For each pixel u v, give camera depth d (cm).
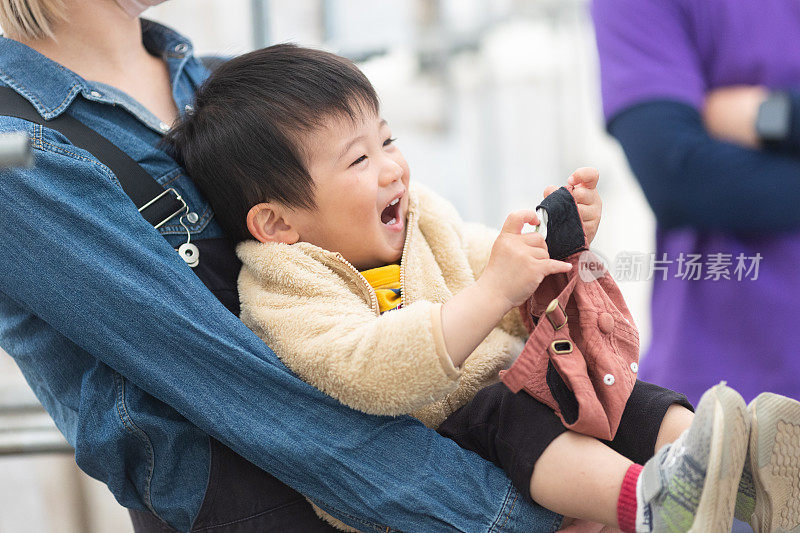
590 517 115
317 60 139
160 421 121
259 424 117
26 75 132
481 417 127
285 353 122
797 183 181
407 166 141
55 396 129
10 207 114
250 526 127
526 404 123
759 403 108
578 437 118
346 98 134
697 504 104
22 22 137
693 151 186
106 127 133
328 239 136
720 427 101
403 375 113
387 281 137
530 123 480
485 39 461
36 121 128
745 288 184
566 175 488
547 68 477
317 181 133
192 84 156
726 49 196
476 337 114
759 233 185
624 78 198
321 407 118
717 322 187
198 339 116
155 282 117
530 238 117
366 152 135
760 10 194
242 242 138
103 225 117
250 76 138
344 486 117
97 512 265
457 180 473
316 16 388
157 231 123
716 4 196
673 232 196
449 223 147
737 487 106
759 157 183
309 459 116
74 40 142
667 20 199
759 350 184
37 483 262
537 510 121
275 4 375
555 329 118
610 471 114
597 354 121
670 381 191
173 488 126
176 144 139
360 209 133
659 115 191
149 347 116
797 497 113
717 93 197
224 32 310
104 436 122
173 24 306
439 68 453
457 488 119
